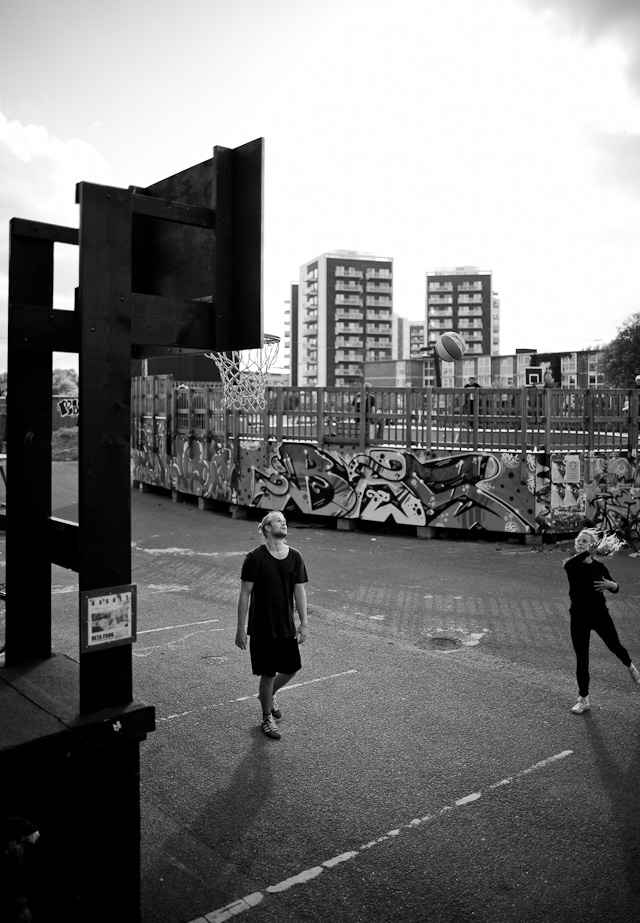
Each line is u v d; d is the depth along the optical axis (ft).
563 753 19.77
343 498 59.88
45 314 13.50
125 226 11.86
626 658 22.99
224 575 43.06
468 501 54.49
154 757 19.42
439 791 17.67
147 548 52.08
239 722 21.75
